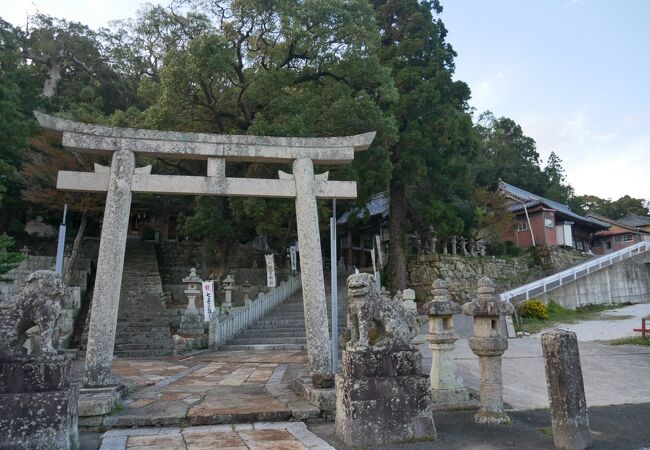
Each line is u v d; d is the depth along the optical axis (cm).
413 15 2689
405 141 2494
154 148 908
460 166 2714
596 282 2662
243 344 1800
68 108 3103
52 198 2362
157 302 2270
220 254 2512
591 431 674
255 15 1956
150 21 2275
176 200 3058
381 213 3438
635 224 5228
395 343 644
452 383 845
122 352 1669
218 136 938
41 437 527
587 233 4597
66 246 2916
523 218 3897
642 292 2862
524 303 2195
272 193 950
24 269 2083
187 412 732
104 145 884
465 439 631
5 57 2742
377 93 2233
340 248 4119
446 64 2795
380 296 673
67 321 1728
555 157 5894
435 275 2803
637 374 1098
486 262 3111
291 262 2866
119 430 681
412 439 616
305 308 896
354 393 611
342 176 2002
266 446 596
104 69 3619
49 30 3562
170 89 1891
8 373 538
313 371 849
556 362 589
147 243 3281
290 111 1948
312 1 1947
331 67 2120
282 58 2098
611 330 1834
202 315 1928
